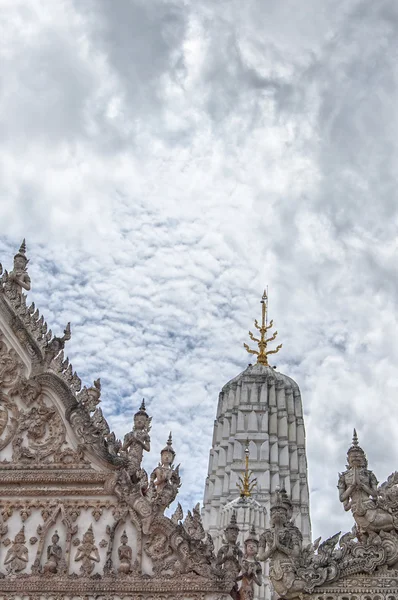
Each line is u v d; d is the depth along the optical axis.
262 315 75.31
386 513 23.83
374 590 23.09
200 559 25.02
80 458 27.17
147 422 28.00
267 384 66.69
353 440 25.09
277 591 23.38
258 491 58.59
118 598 24.72
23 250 30.88
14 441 27.75
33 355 28.92
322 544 23.98
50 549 25.59
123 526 26.03
